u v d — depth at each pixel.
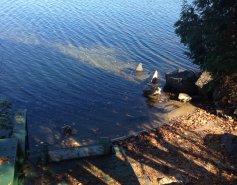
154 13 45.50
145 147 16.27
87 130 19.69
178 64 31.31
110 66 29.62
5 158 7.23
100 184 10.22
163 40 36.56
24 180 9.95
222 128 18.39
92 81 26.55
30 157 11.57
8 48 31.22
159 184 12.80
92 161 11.44
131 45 34.72
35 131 19.34
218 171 13.94
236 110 19.66
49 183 10.12
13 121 11.51
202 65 17.53
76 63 29.50
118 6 48.03
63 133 19.22
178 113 21.42
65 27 38.19
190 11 18.59
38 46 32.31
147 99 24.08
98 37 36.12
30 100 23.14
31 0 48.41
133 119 20.94
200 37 16.48
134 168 13.98
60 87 25.25
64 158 11.49
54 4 47.09
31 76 26.56
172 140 17.06
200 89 23.72
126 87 26.00
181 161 14.78
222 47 15.00
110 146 12.05
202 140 16.95
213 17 15.34
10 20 38.97
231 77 17.00
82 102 23.36
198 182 13.05
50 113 21.69
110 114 21.80
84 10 45.03
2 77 25.98
